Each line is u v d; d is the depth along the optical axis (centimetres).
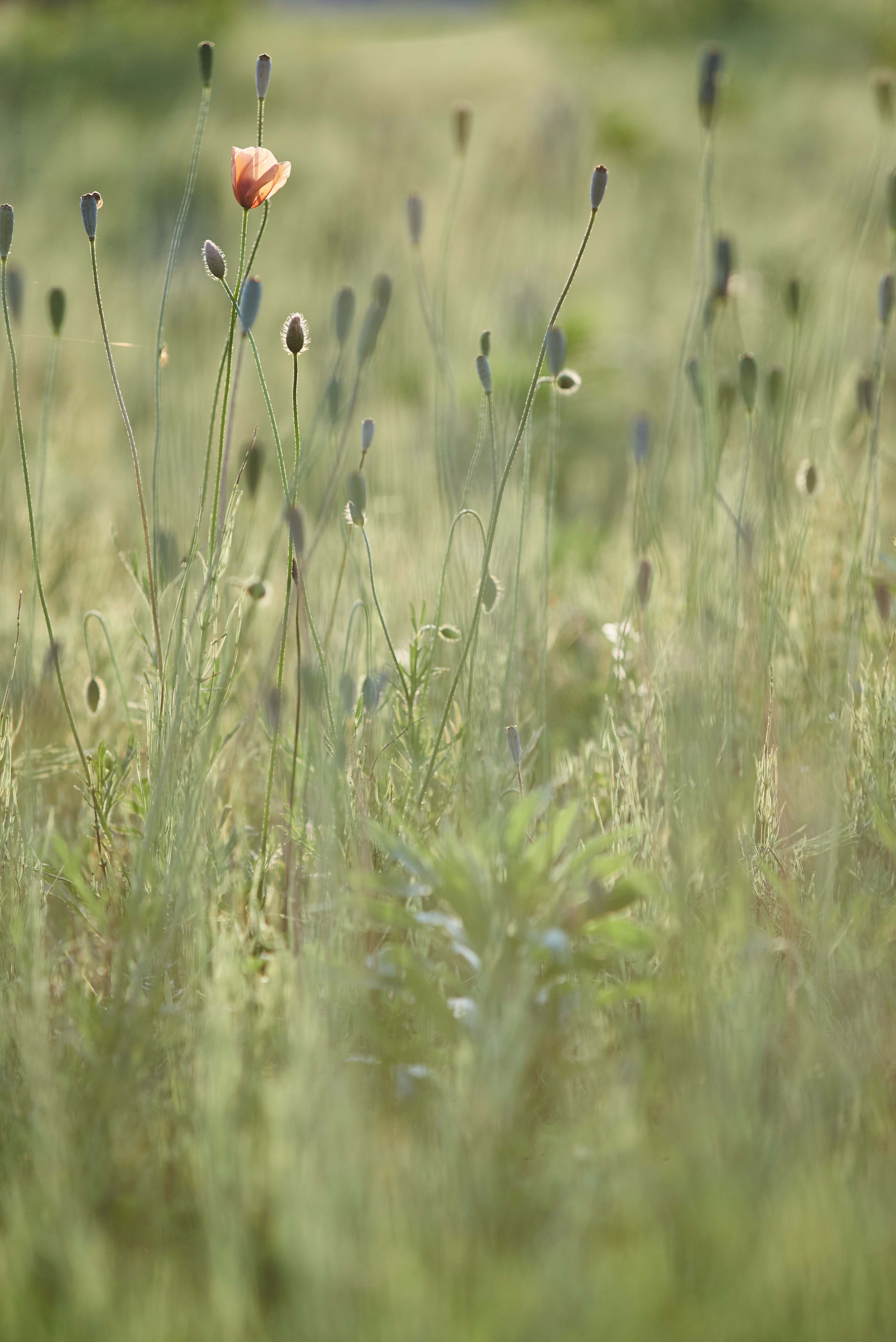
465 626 297
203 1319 263
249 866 288
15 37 1427
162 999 277
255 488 304
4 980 278
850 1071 271
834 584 303
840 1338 262
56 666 286
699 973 274
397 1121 272
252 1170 268
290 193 912
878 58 1402
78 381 489
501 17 2098
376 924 279
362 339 296
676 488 342
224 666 289
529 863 272
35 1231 266
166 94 1225
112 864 286
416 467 359
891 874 283
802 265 592
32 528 285
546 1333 262
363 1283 263
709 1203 265
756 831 287
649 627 300
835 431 326
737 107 1147
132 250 774
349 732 286
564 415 491
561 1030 274
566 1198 266
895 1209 266
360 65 1359
